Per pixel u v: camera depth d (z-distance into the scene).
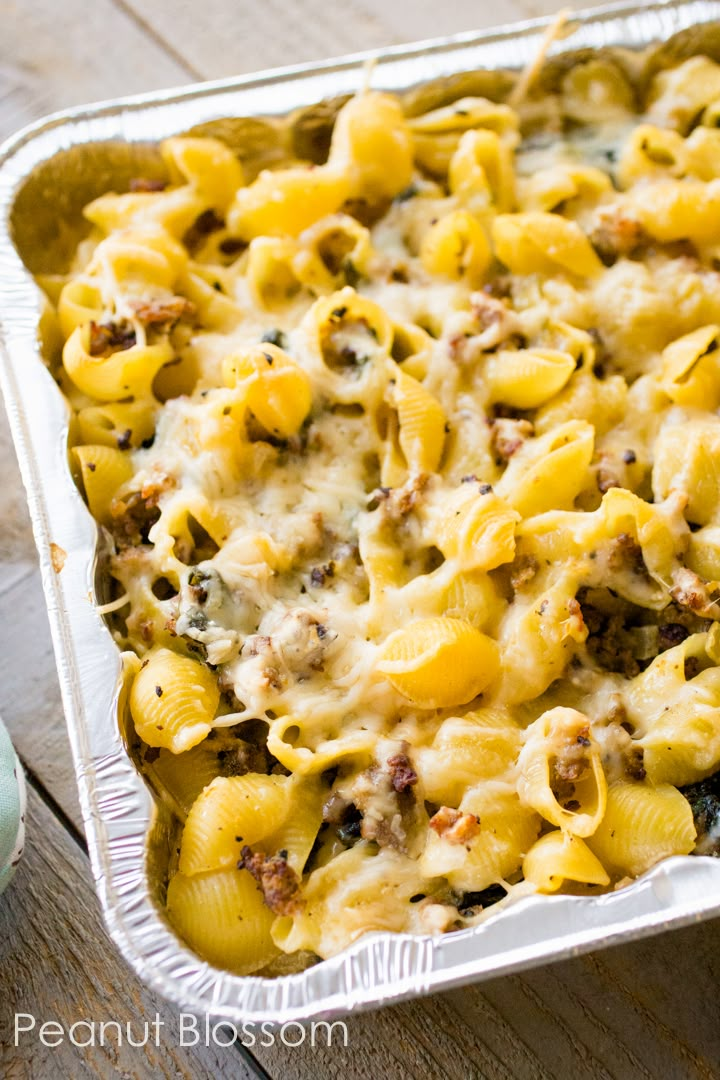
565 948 0.46
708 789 0.50
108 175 0.59
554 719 0.49
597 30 0.60
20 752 0.56
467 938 0.46
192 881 0.48
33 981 0.52
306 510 0.53
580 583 0.52
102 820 0.48
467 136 0.59
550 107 0.61
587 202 0.59
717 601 0.51
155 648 0.52
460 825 0.48
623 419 0.55
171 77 0.67
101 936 0.53
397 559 0.53
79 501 0.52
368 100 0.59
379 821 0.49
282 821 0.49
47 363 0.56
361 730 0.50
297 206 0.57
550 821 0.49
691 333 0.56
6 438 0.61
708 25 0.60
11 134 0.66
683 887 0.46
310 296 0.58
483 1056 0.51
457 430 0.55
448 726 0.50
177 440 0.54
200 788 0.50
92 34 0.67
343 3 0.68
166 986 0.46
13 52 0.67
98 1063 0.51
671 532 0.52
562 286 0.57
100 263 0.56
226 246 0.60
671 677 0.51
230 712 0.51
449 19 0.68
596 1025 0.51
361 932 0.47
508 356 0.55
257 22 0.68
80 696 0.49
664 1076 0.50
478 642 0.50
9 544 0.59
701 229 0.57
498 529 0.51
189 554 0.53
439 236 0.57
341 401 0.55
